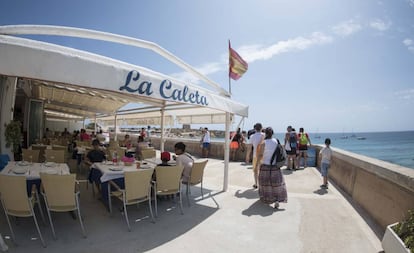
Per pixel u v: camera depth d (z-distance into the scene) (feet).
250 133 35.50
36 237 11.37
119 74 10.62
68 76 9.02
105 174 14.67
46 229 12.26
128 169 16.17
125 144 36.29
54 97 39.78
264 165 17.12
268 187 16.88
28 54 8.21
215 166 34.04
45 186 11.20
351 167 20.04
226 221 14.21
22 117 38.63
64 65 8.94
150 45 15.66
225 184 21.21
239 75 23.31
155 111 32.42
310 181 25.13
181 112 30.12
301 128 33.94
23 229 12.10
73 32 11.69
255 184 21.99
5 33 9.78
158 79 12.53
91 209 15.43
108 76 10.19
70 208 11.61
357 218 14.94
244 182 24.59
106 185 15.97
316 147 34.86
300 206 17.08
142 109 35.04
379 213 13.89
